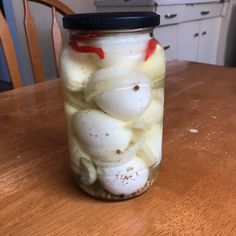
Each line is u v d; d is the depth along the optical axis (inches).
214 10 64.4
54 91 20.4
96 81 8.5
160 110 9.8
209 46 68.6
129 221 9.1
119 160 9.2
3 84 66.3
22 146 13.6
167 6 48.3
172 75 23.3
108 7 49.3
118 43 8.3
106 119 8.8
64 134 14.6
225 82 21.5
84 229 8.8
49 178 11.2
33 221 9.1
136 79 8.4
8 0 44.8
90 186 9.8
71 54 8.9
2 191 10.5
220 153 12.6
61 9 26.0
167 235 8.5
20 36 46.7
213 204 9.7
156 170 10.4
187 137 14.0
